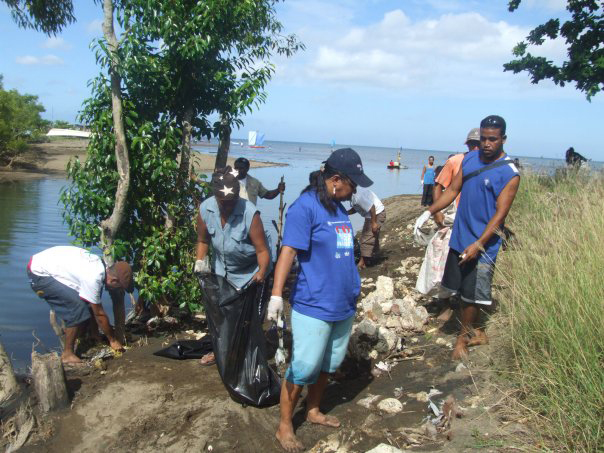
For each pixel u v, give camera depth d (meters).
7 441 4.11
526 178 9.19
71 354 5.20
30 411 4.25
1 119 39.41
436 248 5.49
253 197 6.75
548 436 3.25
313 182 3.55
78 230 5.90
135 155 5.80
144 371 4.93
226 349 4.25
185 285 5.98
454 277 4.56
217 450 3.79
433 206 4.92
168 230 5.96
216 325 4.30
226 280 4.34
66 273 5.07
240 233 4.29
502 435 3.35
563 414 3.26
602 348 3.50
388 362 4.70
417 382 4.30
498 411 3.62
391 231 11.59
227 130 6.49
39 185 27.78
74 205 5.91
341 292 3.52
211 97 6.25
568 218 6.05
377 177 40.00
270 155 86.81
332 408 4.11
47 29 6.77
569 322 3.63
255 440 3.85
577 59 12.16
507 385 3.86
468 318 4.52
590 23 12.28
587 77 12.11
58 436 4.16
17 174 34.78
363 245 8.56
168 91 6.02
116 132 5.62
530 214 6.83
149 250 5.79
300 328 3.52
